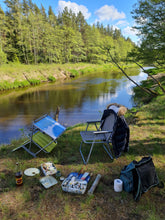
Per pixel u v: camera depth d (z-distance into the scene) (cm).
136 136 489
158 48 748
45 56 4322
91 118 1040
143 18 721
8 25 3509
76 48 5209
